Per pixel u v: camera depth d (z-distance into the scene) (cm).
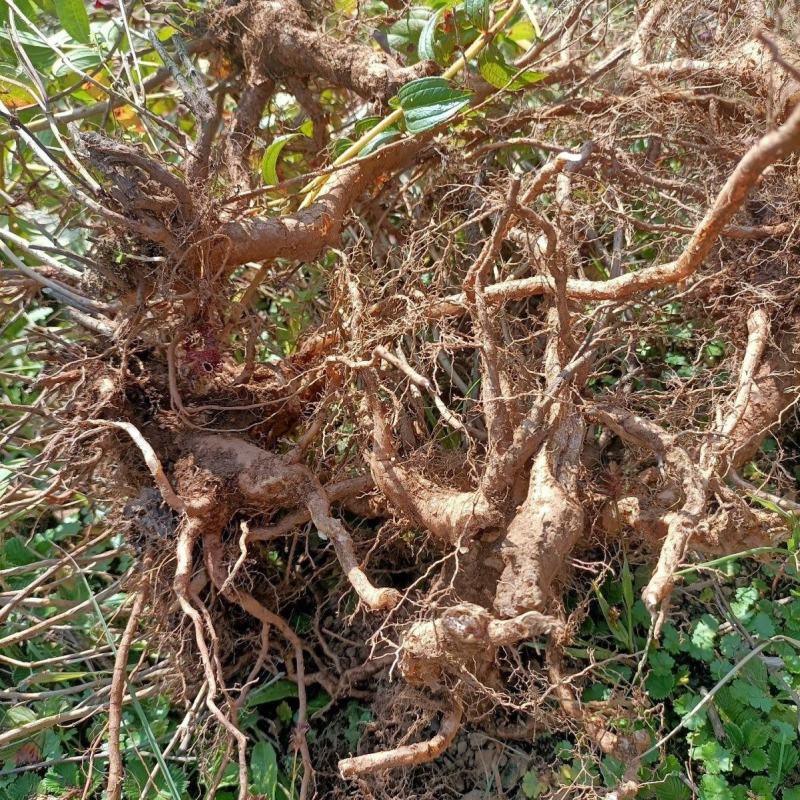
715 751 104
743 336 111
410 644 87
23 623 132
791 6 113
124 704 120
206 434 109
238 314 119
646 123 123
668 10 127
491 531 91
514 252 138
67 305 118
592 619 116
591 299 95
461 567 93
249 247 109
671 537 84
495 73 123
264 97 142
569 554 104
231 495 104
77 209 139
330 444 118
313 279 143
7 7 147
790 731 104
